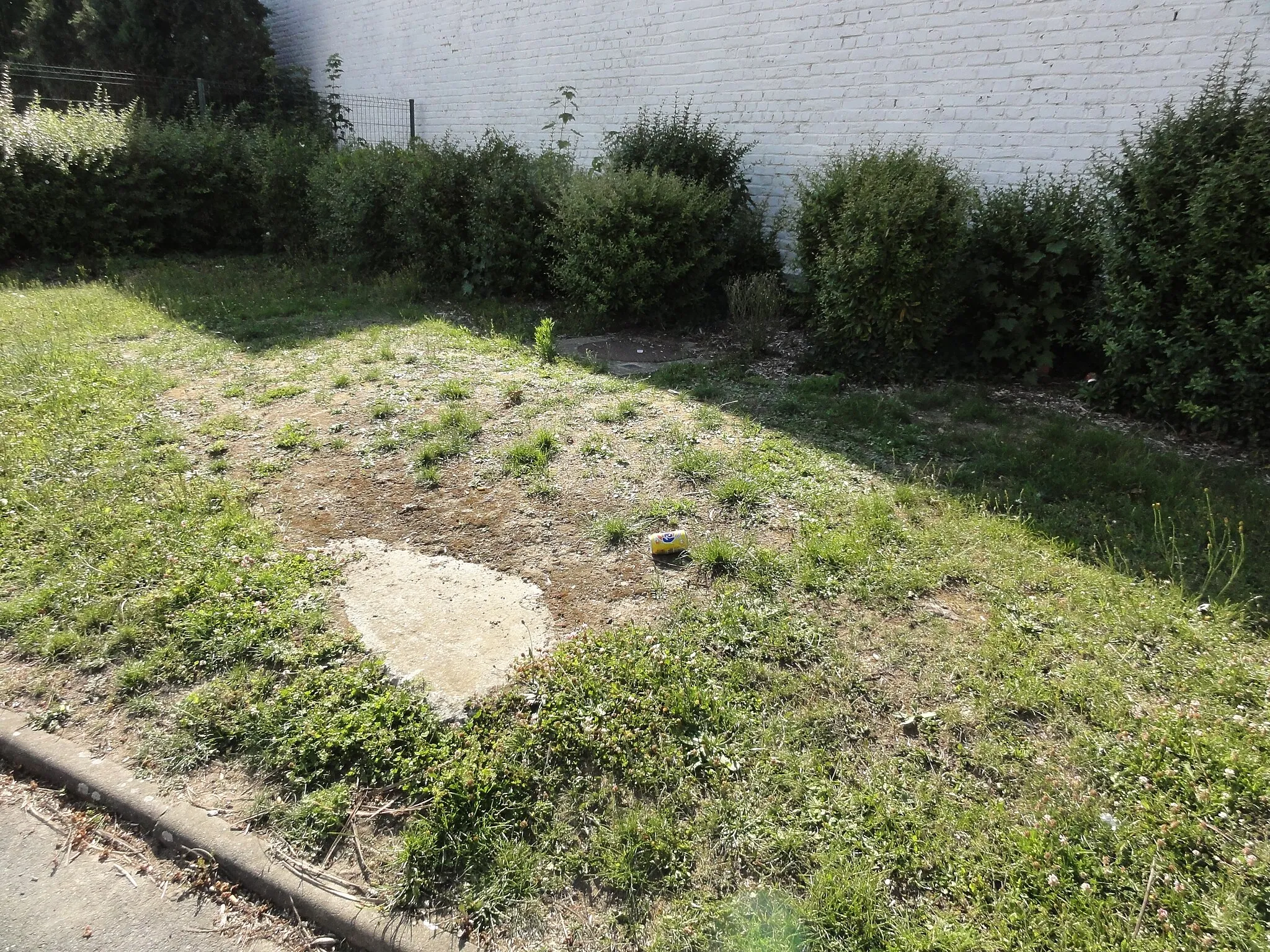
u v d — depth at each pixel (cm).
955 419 545
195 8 1625
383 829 239
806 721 274
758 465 455
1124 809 240
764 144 898
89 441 475
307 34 1712
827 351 648
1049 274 586
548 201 869
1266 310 457
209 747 267
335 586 347
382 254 989
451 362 643
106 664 305
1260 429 493
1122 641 312
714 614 326
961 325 629
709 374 636
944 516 403
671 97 992
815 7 820
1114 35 624
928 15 733
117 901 226
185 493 417
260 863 230
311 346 689
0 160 1002
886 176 595
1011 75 688
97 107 1208
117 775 258
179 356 652
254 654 304
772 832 234
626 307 790
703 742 264
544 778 251
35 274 994
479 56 1289
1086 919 209
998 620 324
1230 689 285
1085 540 383
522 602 338
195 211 1190
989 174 718
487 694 282
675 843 231
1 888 229
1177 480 438
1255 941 201
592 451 471
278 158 1132
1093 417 553
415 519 404
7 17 1892
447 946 207
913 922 210
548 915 215
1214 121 492
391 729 266
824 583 346
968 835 233
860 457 477
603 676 288
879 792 247
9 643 315
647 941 208
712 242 799
